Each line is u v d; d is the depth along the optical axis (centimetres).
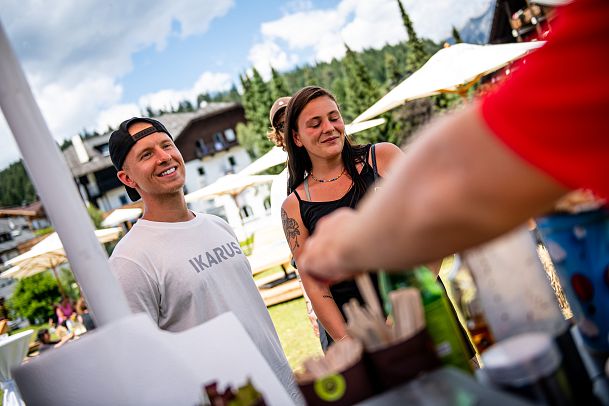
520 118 43
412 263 54
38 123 93
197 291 197
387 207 52
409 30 3825
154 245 199
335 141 209
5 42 91
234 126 6012
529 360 70
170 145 215
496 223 47
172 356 84
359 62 3728
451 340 87
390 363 81
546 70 43
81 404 83
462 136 47
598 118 41
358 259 58
